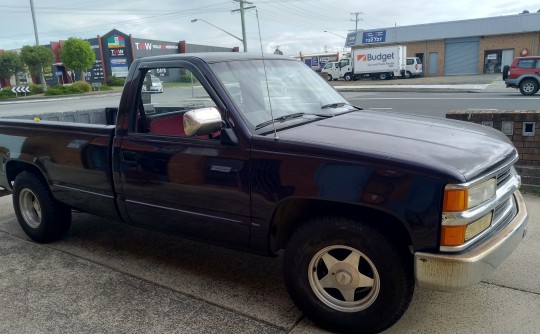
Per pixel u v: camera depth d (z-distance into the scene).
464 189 2.57
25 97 37.34
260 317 3.34
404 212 2.67
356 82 38.22
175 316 3.39
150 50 56.41
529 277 3.75
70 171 4.30
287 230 3.37
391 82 35.22
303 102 3.86
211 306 3.51
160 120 4.05
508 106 15.91
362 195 2.76
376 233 2.81
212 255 4.45
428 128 3.44
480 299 3.45
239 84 3.54
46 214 4.68
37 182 4.64
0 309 3.58
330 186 2.85
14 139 4.73
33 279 4.07
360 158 2.79
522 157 5.89
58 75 52.44
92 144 4.07
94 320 3.38
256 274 4.03
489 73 43.66
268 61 4.05
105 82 54.88
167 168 3.57
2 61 43.31
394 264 2.80
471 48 43.97
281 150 3.05
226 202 3.32
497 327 3.10
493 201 2.84
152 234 5.07
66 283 3.97
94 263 4.36
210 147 3.35
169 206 3.67
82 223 5.48
